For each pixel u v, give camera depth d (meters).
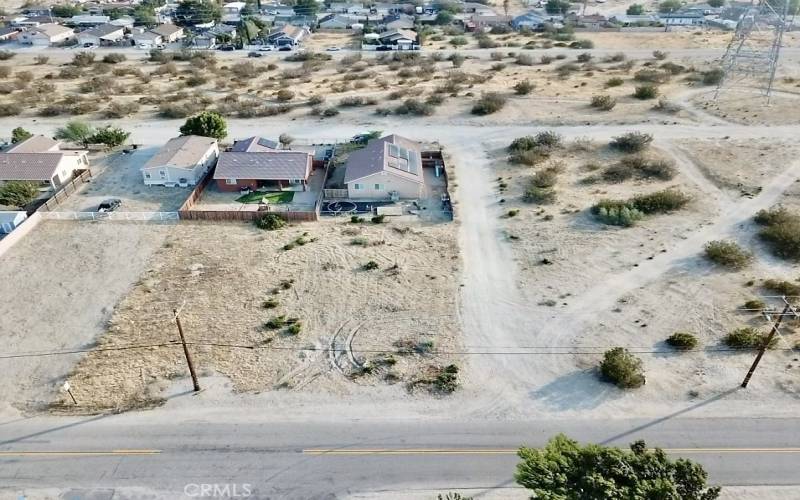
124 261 44.44
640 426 29.52
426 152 61.91
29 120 75.25
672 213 49.34
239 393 32.09
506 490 26.56
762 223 46.97
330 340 35.91
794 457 27.75
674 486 20.39
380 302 39.34
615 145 63.19
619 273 41.66
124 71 96.94
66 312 38.88
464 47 116.00
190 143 59.84
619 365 31.62
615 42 117.44
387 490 26.70
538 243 45.84
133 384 32.72
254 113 75.94
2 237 48.47
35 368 34.06
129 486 27.02
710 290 39.38
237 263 43.94
